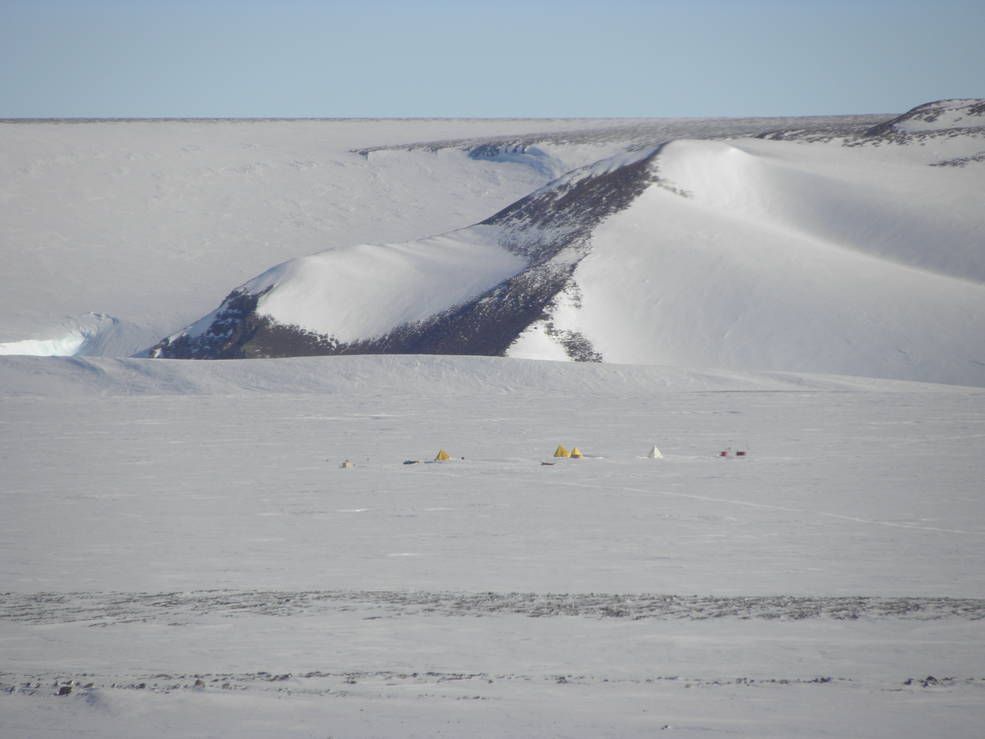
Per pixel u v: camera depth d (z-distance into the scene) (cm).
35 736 3366
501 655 4400
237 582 5947
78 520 8256
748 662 4288
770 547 7031
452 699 3762
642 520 8175
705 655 4397
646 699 3766
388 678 4041
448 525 7981
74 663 4278
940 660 4316
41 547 7100
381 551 6931
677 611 5181
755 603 5356
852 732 3394
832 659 4334
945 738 3341
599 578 6038
